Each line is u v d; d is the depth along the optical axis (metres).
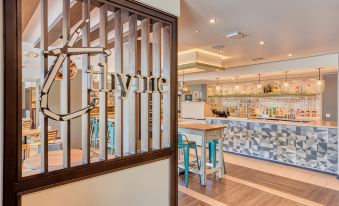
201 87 11.42
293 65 5.83
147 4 2.34
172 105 2.65
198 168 4.41
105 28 2.09
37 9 2.79
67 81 1.87
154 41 2.59
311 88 8.23
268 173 4.78
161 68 2.74
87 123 1.98
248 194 3.70
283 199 3.51
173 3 2.57
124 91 2.21
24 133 4.47
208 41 4.17
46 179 1.67
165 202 2.57
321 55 5.31
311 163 5.01
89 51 1.97
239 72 7.04
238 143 6.35
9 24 1.50
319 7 2.64
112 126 5.14
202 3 2.57
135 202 2.26
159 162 2.52
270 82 9.21
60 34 3.26
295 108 8.88
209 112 7.71
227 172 4.84
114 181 2.09
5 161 1.48
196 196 3.62
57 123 6.08
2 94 1.48
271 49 4.78
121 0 2.16
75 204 1.82
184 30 3.50
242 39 4.01
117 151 2.22
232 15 2.89
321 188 3.96
